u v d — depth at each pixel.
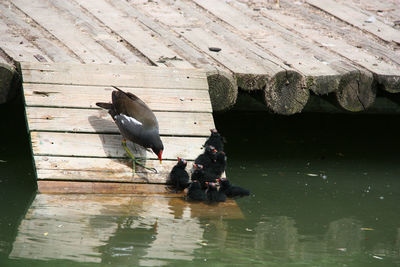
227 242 9.14
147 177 10.59
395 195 12.05
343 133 16.45
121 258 8.30
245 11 16.81
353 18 16.83
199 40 14.30
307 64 13.21
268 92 12.41
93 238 8.84
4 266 7.88
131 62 12.75
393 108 15.96
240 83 12.37
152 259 8.34
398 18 17.05
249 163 13.66
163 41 14.05
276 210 10.87
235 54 13.54
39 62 11.96
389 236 9.93
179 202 10.37
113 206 9.95
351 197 11.83
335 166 13.78
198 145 11.19
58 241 8.69
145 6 16.53
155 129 10.29
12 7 15.63
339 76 12.62
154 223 9.52
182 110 11.60
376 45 14.88
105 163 10.54
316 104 15.59
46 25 14.42
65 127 10.84
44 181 10.07
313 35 15.35
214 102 12.39
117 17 15.45
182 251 8.65
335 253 9.09
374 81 12.84
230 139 15.38
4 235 8.84
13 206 10.10
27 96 11.13
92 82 11.76
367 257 9.02
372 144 15.63
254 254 8.80
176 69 12.37
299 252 9.02
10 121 15.55
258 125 16.72
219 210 10.34
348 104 12.90
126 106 10.32
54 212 9.59
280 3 17.94
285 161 13.97
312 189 12.19
